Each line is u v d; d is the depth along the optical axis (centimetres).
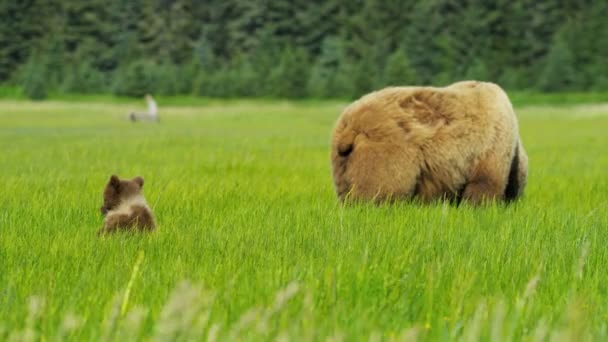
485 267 848
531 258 902
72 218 1228
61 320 618
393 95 1384
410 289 729
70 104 12681
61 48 16012
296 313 630
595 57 15750
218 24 17700
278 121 7994
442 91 1395
